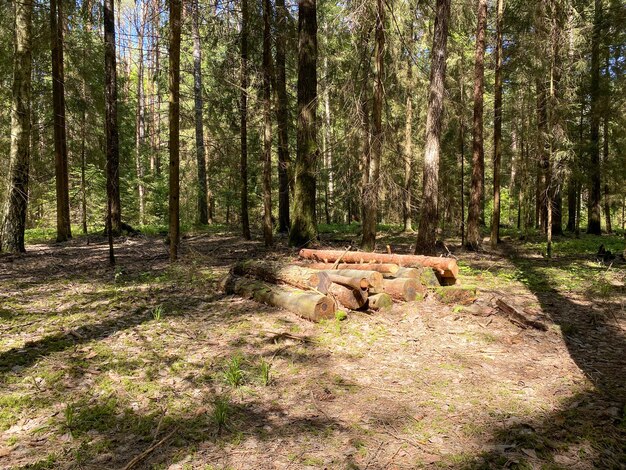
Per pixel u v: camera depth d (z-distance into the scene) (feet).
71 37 47.96
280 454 9.25
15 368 13.33
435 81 29.99
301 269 21.80
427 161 30.58
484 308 20.33
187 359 14.58
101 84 49.65
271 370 13.85
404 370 13.94
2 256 35.06
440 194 57.21
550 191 41.37
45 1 42.42
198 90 61.82
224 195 73.56
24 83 36.55
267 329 17.87
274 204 84.48
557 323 18.95
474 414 11.01
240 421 10.63
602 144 60.80
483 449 9.45
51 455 9.07
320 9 53.42
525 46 42.04
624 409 10.87
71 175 63.16
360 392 12.30
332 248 40.29
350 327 18.20
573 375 13.47
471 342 16.65
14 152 36.76
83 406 11.23
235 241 48.19
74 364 13.79
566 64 39.65
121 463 8.91
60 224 48.08
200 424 10.47
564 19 38.68
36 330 16.98
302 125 41.55
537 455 9.19
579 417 10.77
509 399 11.84
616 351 15.69
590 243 51.37
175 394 12.06
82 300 21.83
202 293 24.25
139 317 19.26
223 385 12.67
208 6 40.47
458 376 13.46
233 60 45.19
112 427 10.33
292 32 44.68
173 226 32.94
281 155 56.08
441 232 63.16
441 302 21.40
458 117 51.55
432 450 9.42
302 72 41.29
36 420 10.52
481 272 31.55
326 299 19.02
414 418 10.80
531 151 62.44
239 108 46.47
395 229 71.77
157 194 72.95
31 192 42.37
